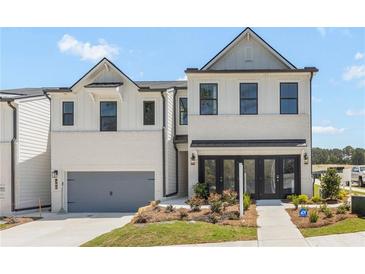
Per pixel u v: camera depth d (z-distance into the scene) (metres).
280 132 22.53
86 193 23.69
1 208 22.72
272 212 18.20
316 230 13.93
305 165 22.36
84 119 23.70
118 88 23.06
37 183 24.77
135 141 23.47
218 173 22.73
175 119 25.36
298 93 22.58
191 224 14.41
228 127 22.69
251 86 22.77
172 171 24.69
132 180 23.55
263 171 22.64
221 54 23.14
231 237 13.05
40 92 28.23
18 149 23.12
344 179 21.67
